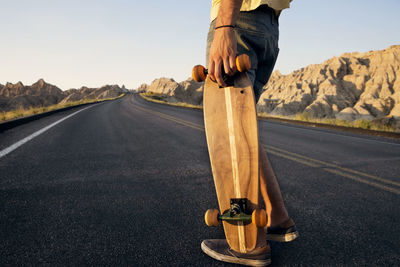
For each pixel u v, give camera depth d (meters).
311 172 3.23
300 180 2.88
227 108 1.14
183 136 6.28
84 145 5.05
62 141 5.52
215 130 1.17
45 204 2.13
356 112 93.38
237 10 1.06
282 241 1.45
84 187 2.59
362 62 117.75
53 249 1.45
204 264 1.29
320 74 116.69
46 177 2.93
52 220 1.83
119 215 1.92
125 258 1.36
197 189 2.52
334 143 5.82
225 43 1.05
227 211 1.18
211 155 1.18
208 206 2.09
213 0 1.36
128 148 4.77
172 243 1.51
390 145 5.69
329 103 101.44
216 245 1.39
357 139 6.59
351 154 4.51
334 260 1.33
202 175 3.03
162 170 3.26
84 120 10.65
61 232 1.66
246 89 1.11
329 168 3.44
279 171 3.28
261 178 1.35
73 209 2.03
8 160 3.78
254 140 1.11
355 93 105.62
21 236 1.61
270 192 1.36
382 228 1.71
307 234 1.62
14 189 2.52
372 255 1.38
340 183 2.77
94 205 2.12
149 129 7.64
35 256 1.38
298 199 2.27
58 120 10.65
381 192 2.47
